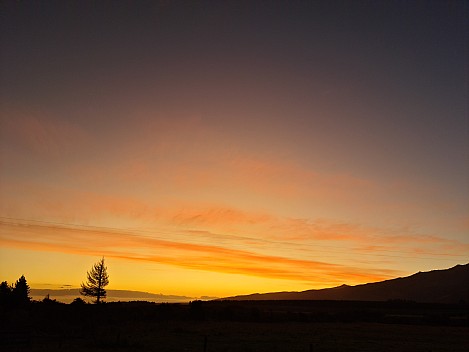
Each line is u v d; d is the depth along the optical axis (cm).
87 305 7775
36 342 3816
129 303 11194
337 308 16450
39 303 7644
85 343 3781
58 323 5675
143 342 4053
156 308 9656
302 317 9675
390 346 4459
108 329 5481
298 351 3719
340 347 4197
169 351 3378
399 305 17962
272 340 4712
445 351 4103
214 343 4191
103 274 8275
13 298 6750
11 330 3416
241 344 4175
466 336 6116
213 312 9631
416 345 4644
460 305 18262
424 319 10000
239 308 12075
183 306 11106
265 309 14800
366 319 10125
